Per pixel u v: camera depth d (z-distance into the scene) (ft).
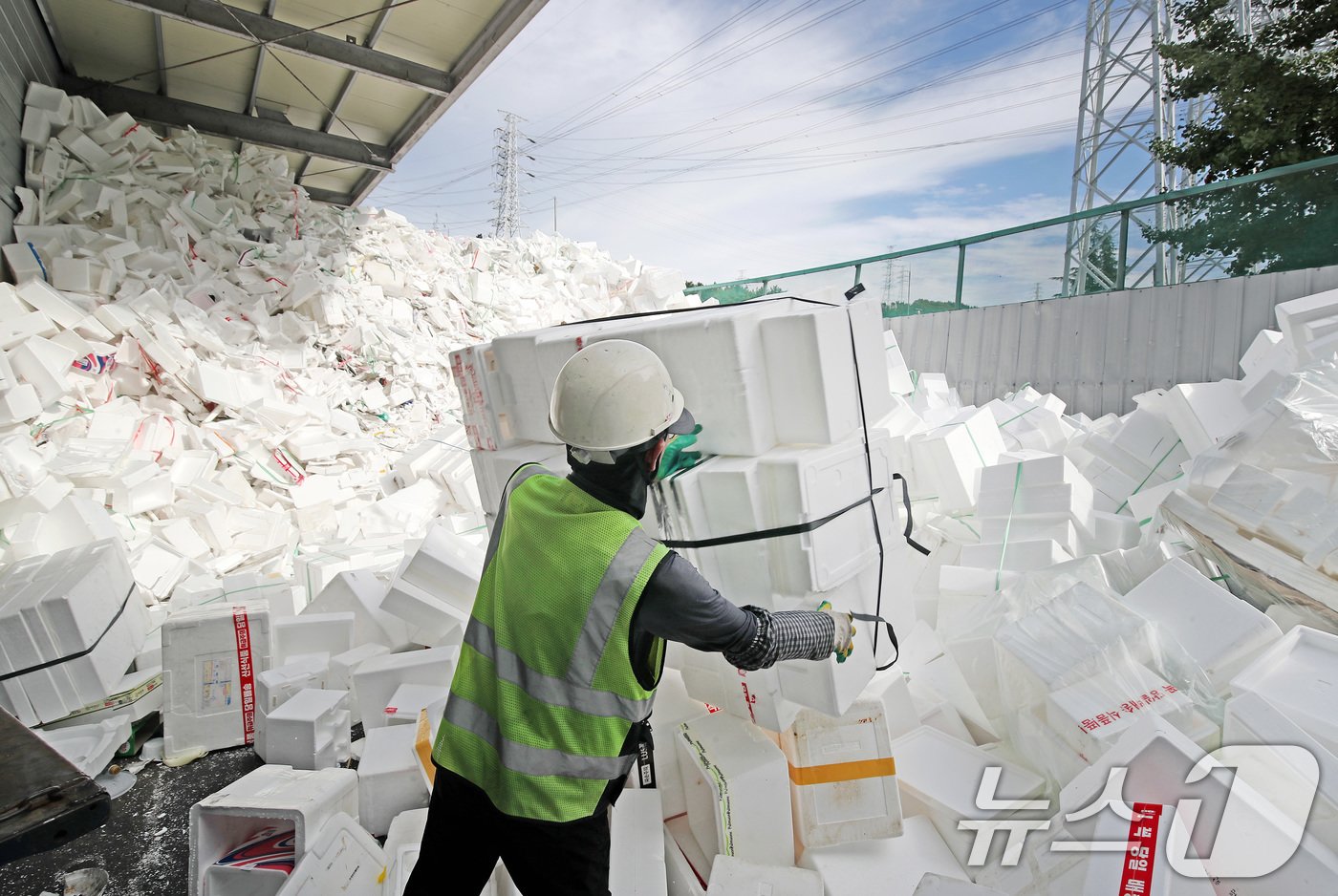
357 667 9.17
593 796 4.20
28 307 17.52
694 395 6.00
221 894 6.11
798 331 5.55
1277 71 29.73
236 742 9.25
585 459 4.39
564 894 4.39
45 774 3.77
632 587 3.92
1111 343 20.17
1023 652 6.35
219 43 26.13
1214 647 6.04
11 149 20.04
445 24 25.46
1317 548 6.73
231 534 15.56
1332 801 4.46
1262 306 17.24
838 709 5.59
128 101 27.96
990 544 9.79
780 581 5.65
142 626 10.98
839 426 5.76
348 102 31.48
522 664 4.22
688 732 6.51
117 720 8.88
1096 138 52.85
